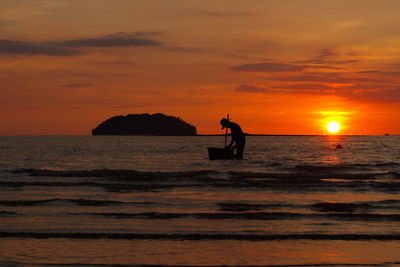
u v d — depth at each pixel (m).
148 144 80.19
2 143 85.06
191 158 33.22
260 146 64.69
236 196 13.73
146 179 17.42
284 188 15.18
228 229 9.66
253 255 8.01
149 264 7.50
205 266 7.44
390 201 12.64
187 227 9.80
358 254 8.10
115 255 7.95
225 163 25.59
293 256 7.97
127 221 10.30
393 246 8.57
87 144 79.31
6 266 7.32
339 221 10.38
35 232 9.35
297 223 10.20
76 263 7.50
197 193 14.26
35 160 31.92
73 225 9.94
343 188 15.18
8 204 12.15
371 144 78.38
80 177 18.23
